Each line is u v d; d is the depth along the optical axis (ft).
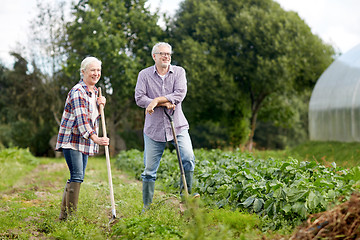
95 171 39.91
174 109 18.01
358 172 17.42
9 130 89.45
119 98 74.18
